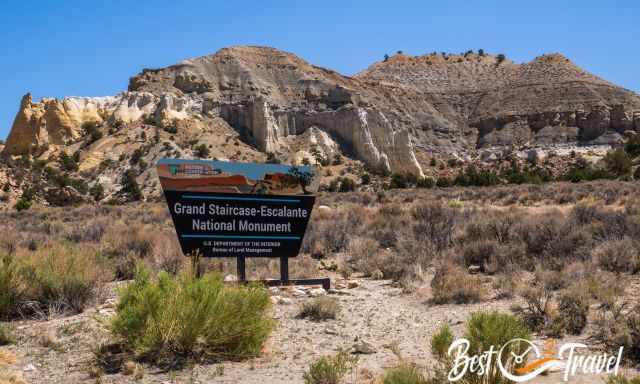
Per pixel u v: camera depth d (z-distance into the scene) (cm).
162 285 925
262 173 1392
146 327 843
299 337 953
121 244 1862
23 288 1150
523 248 1630
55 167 12794
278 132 17750
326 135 17550
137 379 744
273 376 754
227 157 15050
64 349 880
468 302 1165
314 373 708
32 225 3334
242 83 19700
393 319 1070
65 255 1272
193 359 820
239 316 855
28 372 780
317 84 19850
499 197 5012
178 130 16100
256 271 1567
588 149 19100
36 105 18675
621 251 1400
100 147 14162
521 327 688
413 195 6009
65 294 1146
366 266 1666
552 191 5097
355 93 19500
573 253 1538
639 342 793
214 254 1348
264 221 1390
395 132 17500
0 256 1204
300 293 1312
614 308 1000
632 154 11288
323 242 2112
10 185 9325
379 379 692
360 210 3325
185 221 1329
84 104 19038
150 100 17850
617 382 612
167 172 1320
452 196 5550
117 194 11000
